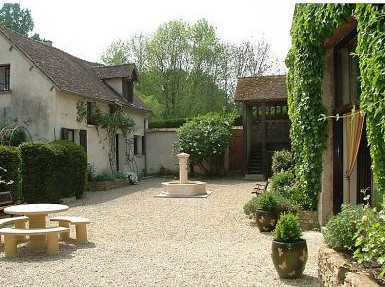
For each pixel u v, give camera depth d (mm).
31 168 12781
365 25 4824
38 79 15719
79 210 11945
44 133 15609
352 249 4746
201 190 15555
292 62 9828
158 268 5973
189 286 5168
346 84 8414
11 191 11328
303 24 8508
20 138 15234
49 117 15555
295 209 8719
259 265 6055
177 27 33781
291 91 9969
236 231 8812
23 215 8008
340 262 4340
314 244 7262
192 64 34031
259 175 21828
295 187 9453
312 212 8867
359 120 7480
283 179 10352
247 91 22156
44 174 12844
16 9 39031
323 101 8695
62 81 16406
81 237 7781
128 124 20422
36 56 16812
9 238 6895
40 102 15680
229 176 23344
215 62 33969
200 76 33906
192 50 33688
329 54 8672
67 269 6016
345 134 8445
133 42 35438
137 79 23688
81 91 17156
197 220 10219
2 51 16203
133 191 16875
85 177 14852
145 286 5199
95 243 7820
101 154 19047
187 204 13102
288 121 22375
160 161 24500
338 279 4219
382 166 4852
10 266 6234
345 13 6684
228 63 34094
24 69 15898
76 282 5406
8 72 16547
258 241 7809
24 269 6055
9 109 16062
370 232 4043
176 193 15258
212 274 5645
